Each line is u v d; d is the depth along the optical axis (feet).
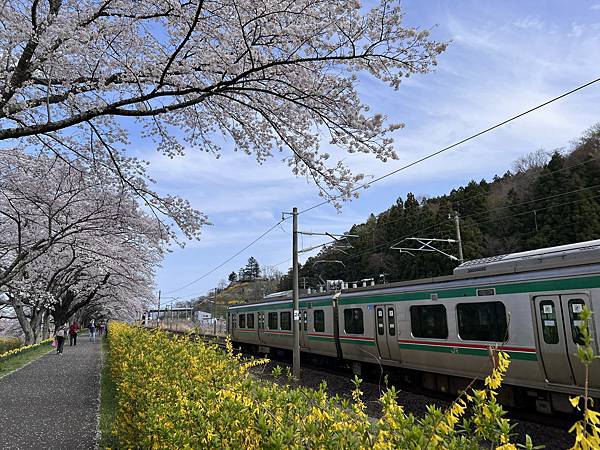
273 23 18.71
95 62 20.80
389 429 7.27
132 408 15.71
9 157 31.32
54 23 18.11
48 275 62.34
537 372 24.07
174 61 20.29
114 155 27.27
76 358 58.39
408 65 18.06
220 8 18.92
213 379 14.38
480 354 27.32
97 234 40.34
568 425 23.73
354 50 18.13
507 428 6.21
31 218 39.50
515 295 25.50
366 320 38.55
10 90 18.21
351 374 43.16
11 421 23.68
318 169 21.49
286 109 21.65
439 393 32.86
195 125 26.53
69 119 18.17
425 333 32.01
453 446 6.35
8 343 75.31
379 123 19.47
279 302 56.24
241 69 20.03
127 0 19.88
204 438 8.95
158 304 114.21
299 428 7.79
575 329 22.34
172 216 27.94
